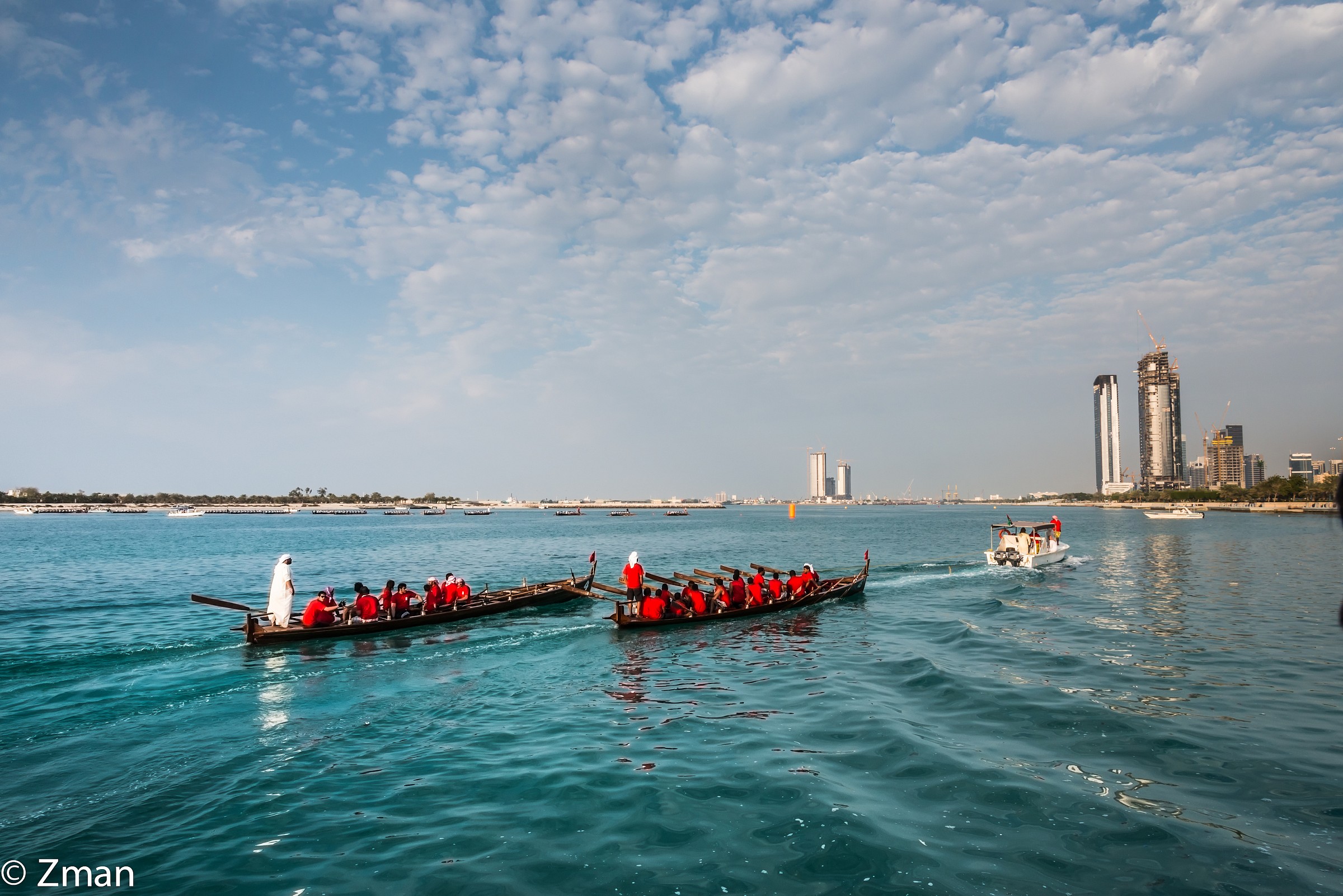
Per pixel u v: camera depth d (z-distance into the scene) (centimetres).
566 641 2188
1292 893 746
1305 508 15600
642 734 1285
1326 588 3325
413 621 2391
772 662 1880
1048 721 1324
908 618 2558
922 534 9669
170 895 764
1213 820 917
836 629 2364
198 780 1089
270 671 1814
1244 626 2339
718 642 2170
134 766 1151
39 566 4950
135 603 3150
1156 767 1098
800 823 914
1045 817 928
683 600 2519
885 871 794
